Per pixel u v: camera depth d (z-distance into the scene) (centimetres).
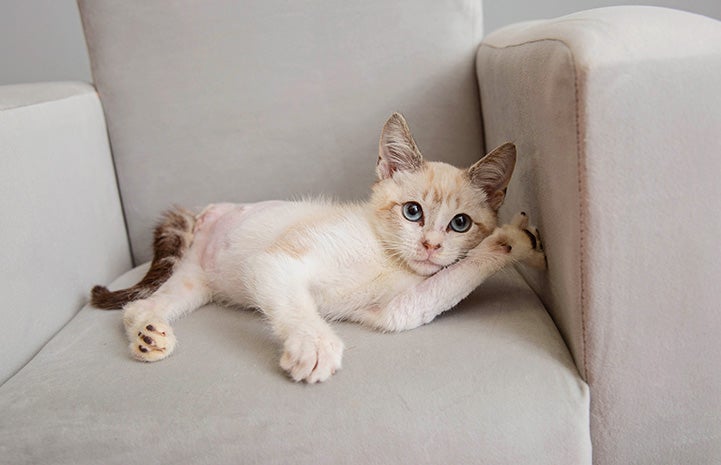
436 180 124
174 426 91
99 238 150
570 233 95
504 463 90
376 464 89
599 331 93
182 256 141
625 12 98
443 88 160
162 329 107
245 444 90
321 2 157
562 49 92
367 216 129
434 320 114
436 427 89
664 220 90
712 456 99
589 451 93
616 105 86
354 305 122
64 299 129
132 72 159
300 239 124
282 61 159
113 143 163
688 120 88
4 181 112
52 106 136
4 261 110
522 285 127
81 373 103
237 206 147
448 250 119
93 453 90
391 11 157
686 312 93
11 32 226
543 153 104
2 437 92
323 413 90
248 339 111
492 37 151
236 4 157
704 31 91
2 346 107
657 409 96
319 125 162
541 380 94
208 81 160
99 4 157
